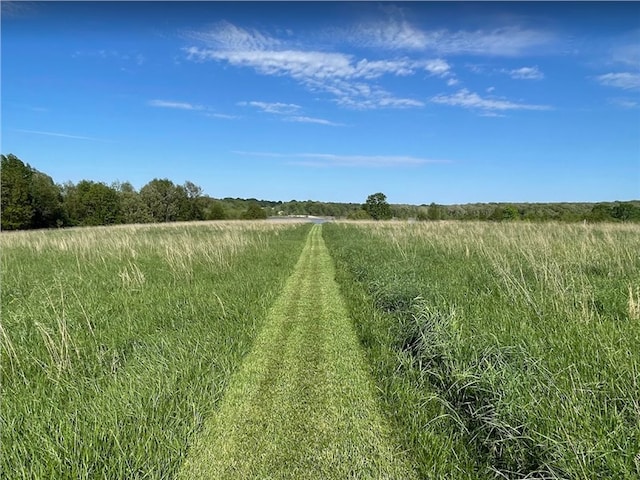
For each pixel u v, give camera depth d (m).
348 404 3.54
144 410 3.08
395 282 7.07
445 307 5.12
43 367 3.86
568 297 5.28
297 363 4.45
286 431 3.13
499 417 2.85
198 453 2.86
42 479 2.33
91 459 2.52
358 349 4.88
